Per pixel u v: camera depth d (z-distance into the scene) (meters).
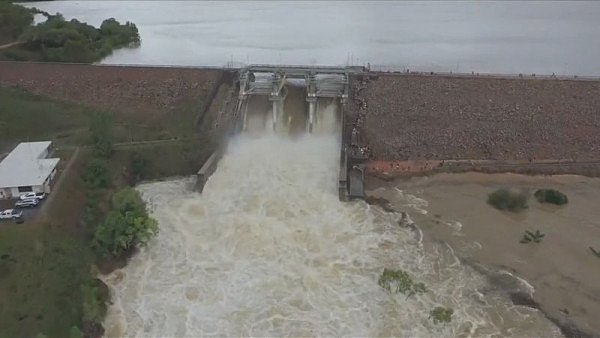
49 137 82.44
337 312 52.59
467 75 95.50
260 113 94.25
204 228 66.50
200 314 52.34
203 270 58.84
